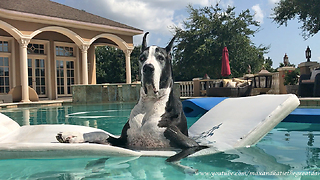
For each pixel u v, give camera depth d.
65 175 1.84
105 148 2.26
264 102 3.18
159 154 2.33
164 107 2.70
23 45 13.34
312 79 9.91
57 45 16.98
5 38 14.86
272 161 2.14
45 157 2.28
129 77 17.98
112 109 8.73
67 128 3.42
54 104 12.50
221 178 1.70
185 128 2.88
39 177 1.80
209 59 27.41
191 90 17.11
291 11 18.20
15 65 15.24
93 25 15.59
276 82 13.80
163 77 2.72
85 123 5.31
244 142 2.72
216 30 28.14
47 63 16.41
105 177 1.78
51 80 16.59
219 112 3.67
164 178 1.73
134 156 2.33
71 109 9.32
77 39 15.40
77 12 16.69
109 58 37.00
